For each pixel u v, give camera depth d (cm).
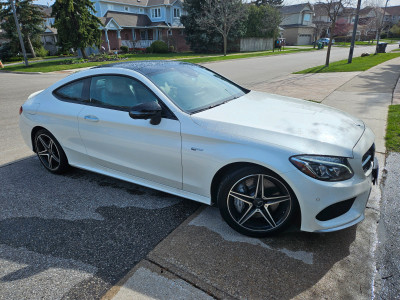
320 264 235
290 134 247
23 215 318
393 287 213
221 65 2102
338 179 230
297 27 5822
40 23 3609
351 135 260
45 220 308
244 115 284
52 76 1827
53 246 269
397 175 370
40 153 420
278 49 4388
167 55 3156
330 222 240
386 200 319
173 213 314
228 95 348
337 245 256
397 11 7800
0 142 559
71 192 364
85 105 353
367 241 260
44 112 387
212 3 3275
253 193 260
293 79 1243
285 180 234
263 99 346
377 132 514
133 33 4031
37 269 242
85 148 362
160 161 300
